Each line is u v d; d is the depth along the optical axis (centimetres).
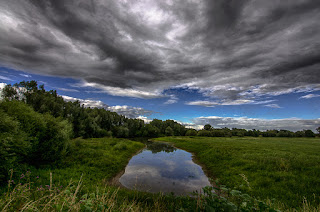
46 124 1605
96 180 1320
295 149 2623
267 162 1684
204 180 1534
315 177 1200
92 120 6344
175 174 1722
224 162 1944
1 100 1352
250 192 1118
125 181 1466
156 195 968
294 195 980
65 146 1752
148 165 2117
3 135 952
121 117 9969
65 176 1192
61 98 5988
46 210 316
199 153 2898
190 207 393
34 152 1377
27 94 4894
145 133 10000
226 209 271
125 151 2805
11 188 726
